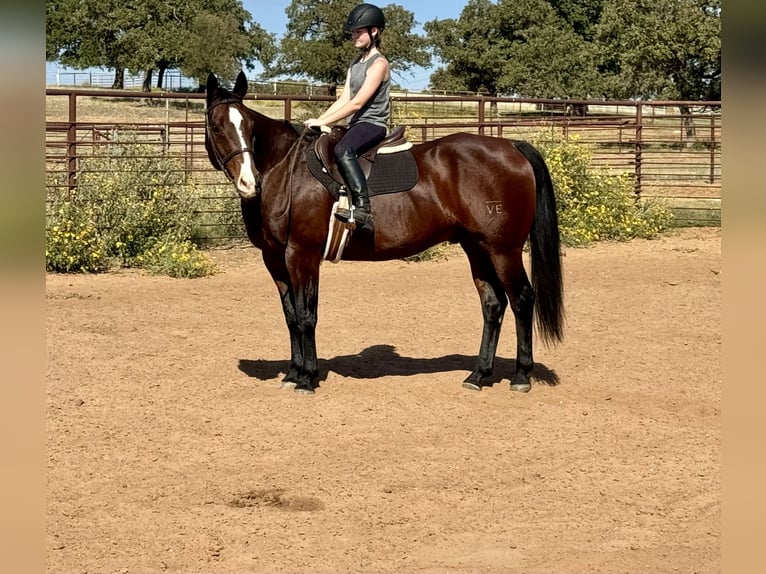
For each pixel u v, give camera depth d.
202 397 6.50
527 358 6.62
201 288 10.69
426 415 6.12
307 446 5.52
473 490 4.83
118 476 5.02
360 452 5.42
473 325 8.96
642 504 4.65
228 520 4.42
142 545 4.12
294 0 48.44
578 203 14.97
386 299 10.15
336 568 3.89
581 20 59.50
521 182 6.30
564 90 47.78
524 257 12.53
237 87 6.24
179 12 54.22
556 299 6.43
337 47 47.59
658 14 36.56
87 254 11.61
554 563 3.94
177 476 5.04
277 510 4.57
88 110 37.19
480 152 6.31
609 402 6.45
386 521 4.41
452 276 11.64
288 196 6.21
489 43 55.75
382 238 6.22
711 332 8.55
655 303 9.85
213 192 14.69
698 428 5.90
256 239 6.51
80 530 4.29
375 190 6.17
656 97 36.88
